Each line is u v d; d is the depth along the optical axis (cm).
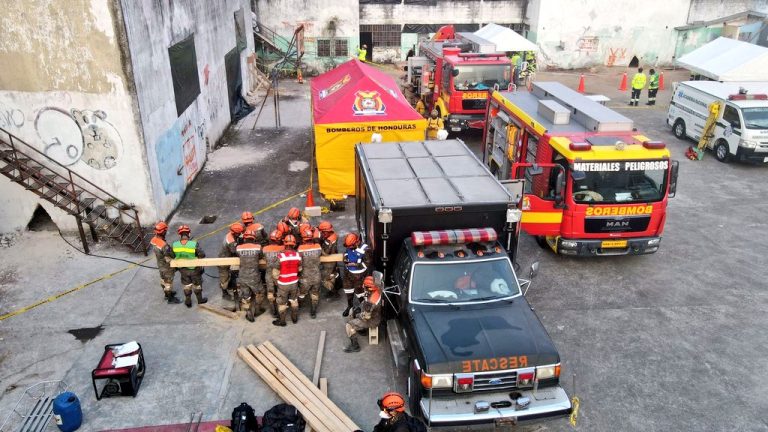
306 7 2962
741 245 1228
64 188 1140
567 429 726
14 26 1058
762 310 991
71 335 909
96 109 1124
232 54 2130
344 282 952
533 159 1229
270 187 1510
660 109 2378
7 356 857
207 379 814
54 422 730
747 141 1619
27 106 1123
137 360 784
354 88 1395
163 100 1283
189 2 1517
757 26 2988
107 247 1186
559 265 1152
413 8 3170
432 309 758
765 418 745
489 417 650
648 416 748
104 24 1059
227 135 1964
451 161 1028
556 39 3148
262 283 937
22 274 1082
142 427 723
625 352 880
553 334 926
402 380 814
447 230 826
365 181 952
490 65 1847
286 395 762
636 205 1064
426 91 2184
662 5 3098
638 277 1105
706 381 816
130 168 1179
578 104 1251
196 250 951
